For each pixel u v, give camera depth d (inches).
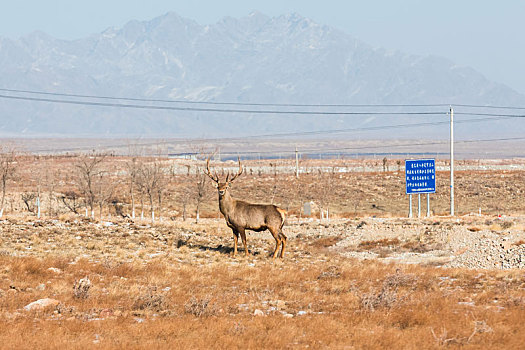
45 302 1223.5
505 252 2081.7
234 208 2202.3
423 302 1289.4
